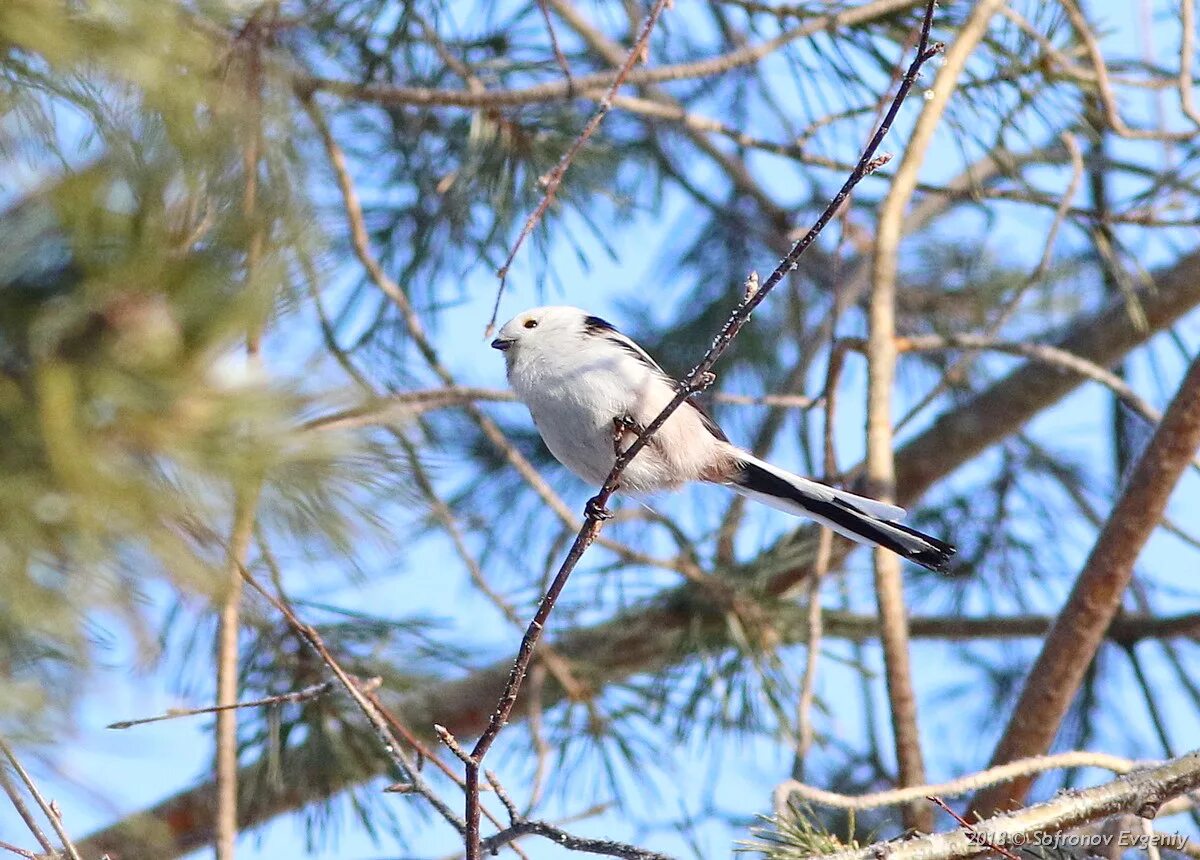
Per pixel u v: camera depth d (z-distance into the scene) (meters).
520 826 5.79
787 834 5.97
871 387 9.89
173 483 3.06
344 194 9.13
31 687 3.03
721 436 9.43
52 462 2.86
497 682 10.26
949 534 12.77
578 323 9.55
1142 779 6.05
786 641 10.14
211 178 3.44
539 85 9.43
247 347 3.26
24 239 3.02
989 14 9.25
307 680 8.58
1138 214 10.45
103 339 3.02
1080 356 12.57
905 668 9.10
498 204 10.30
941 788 6.55
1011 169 10.02
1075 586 9.67
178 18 3.73
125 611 3.03
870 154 5.55
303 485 3.22
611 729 9.67
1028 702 9.62
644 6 11.92
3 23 3.24
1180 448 9.38
